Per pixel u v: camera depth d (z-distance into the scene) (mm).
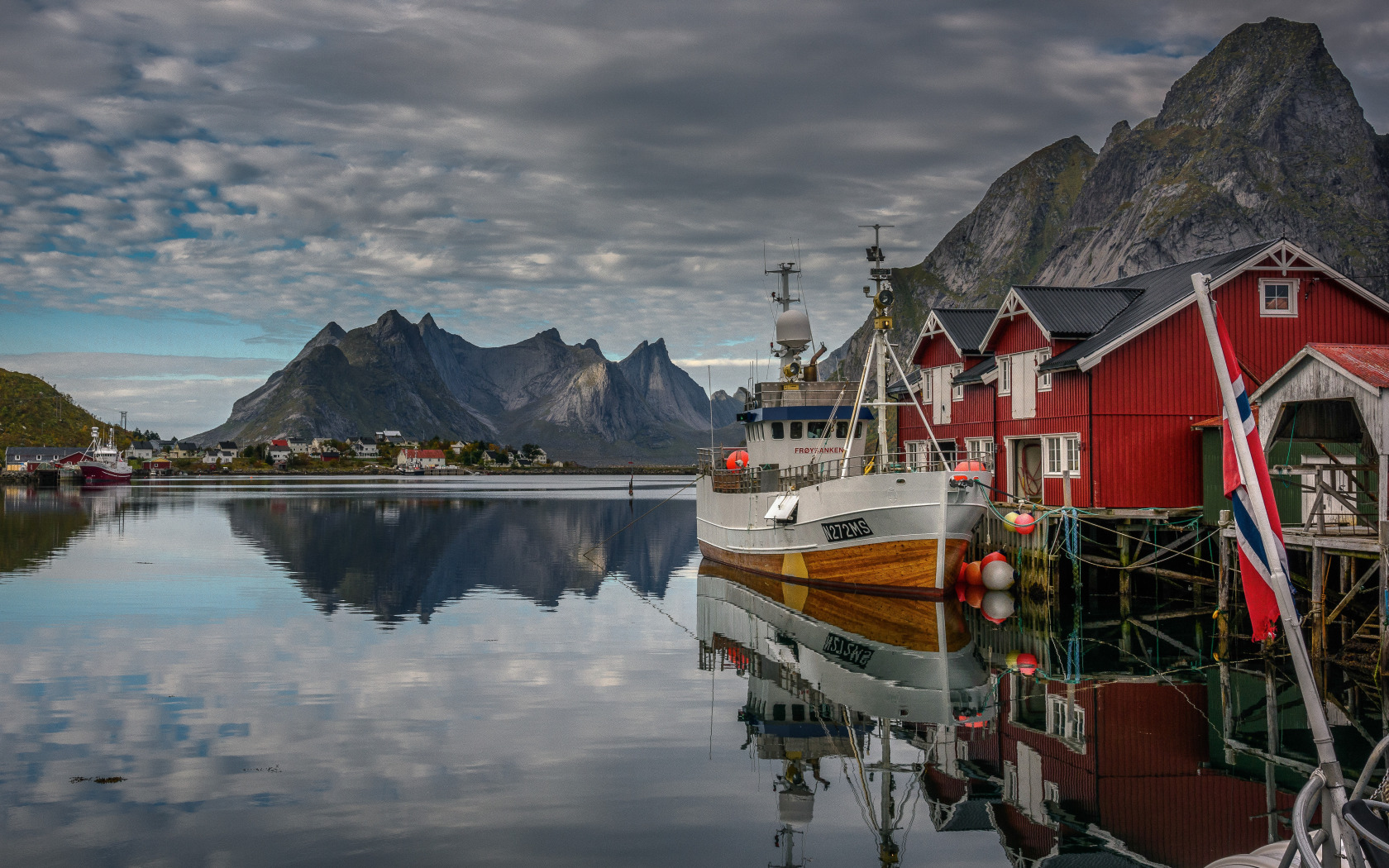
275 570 39656
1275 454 26547
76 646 23859
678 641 25141
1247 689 19688
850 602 31203
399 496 112688
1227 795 13352
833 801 13227
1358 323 33031
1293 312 32844
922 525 29797
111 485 145875
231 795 13242
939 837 11883
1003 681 20641
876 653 23719
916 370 49875
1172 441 32531
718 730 16750
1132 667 22047
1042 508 31719
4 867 10836
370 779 13992
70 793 13297
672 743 15938
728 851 11461
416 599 32188
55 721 16984
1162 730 16703
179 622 27172
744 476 39344
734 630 26797
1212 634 26438
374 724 16891
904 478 29828
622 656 23078
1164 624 28109
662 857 11242
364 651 23344
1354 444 25109
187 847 11438
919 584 30453
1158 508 31797
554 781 13977
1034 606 31328
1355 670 21141
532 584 36500
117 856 11156
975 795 13453
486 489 144125
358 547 49562
